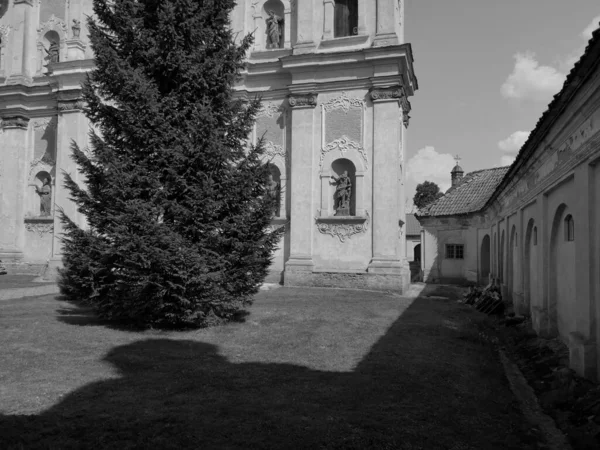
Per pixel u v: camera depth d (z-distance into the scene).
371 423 5.81
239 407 6.23
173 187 10.91
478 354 10.17
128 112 10.62
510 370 9.61
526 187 13.73
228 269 11.37
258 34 24.34
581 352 7.64
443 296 21.33
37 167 26.78
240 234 11.13
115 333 10.62
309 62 22.45
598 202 7.59
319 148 22.62
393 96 21.55
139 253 10.09
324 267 22.27
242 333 11.08
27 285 20.28
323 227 22.36
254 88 23.86
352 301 17.33
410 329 12.35
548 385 8.13
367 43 22.38
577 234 8.30
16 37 27.05
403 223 24.55
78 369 7.85
